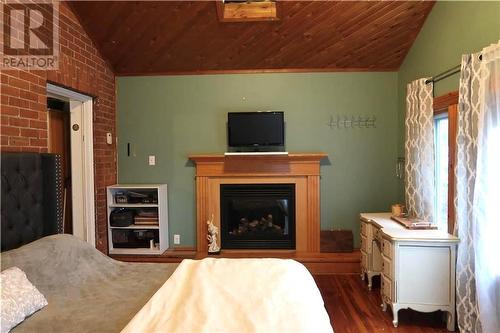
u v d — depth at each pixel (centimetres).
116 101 431
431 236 268
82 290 188
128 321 150
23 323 152
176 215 434
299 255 400
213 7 331
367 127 423
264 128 410
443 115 310
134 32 362
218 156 409
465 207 256
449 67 298
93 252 226
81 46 346
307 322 134
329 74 422
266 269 200
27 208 230
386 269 287
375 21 348
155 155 432
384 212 415
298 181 417
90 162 374
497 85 218
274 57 402
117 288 190
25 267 183
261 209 432
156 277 205
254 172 416
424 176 329
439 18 316
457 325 265
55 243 208
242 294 163
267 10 343
